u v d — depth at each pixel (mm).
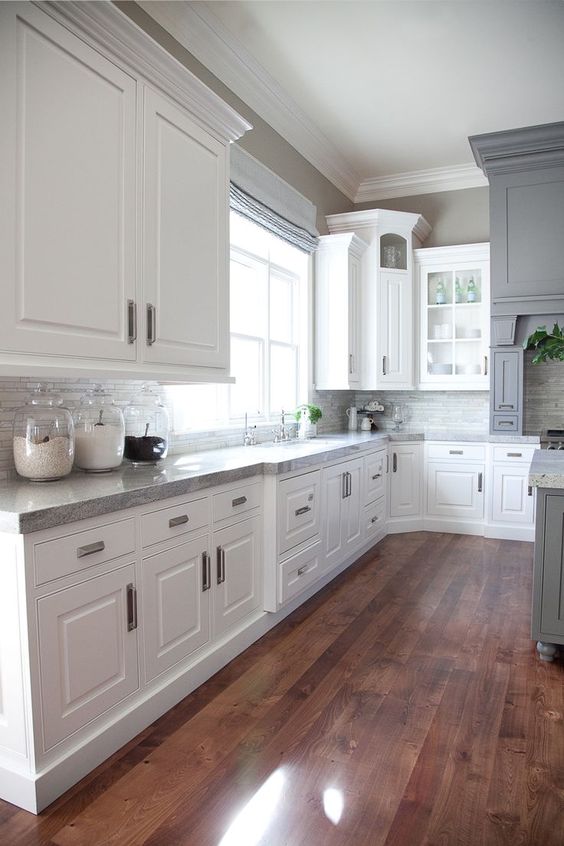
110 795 1769
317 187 4805
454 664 2654
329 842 1599
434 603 3408
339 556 3793
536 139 4363
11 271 1703
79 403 2539
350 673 2562
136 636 2049
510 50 3410
